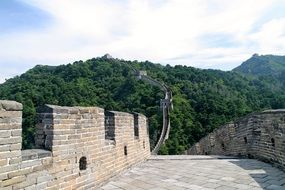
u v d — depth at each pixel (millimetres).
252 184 6508
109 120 7883
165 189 6285
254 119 10438
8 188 4004
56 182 5066
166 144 39781
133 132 9484
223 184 6578
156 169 8750
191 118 45812
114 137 7797
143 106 57625
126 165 8531
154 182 6977
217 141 13602
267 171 8016
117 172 7770
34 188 4512
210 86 66812
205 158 11000
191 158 11039
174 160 10609
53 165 5012
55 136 5098
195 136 41531
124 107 56406
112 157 7520
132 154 9172
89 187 6152
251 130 10648
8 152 4020
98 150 6699
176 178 7367
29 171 4422
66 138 5430
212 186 6418
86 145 6145
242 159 10609
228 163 9609
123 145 8406
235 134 11859
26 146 16703
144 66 91562
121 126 8352
